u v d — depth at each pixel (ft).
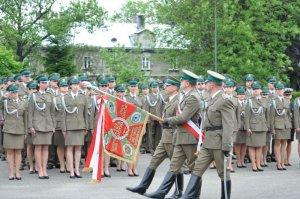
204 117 41.96
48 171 64.23
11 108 57.72
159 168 66.64
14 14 184.96
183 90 44.34
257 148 64.69
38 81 60.75
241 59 138.21
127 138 46.93
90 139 63.52
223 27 138.10
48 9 190.29
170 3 150.10
